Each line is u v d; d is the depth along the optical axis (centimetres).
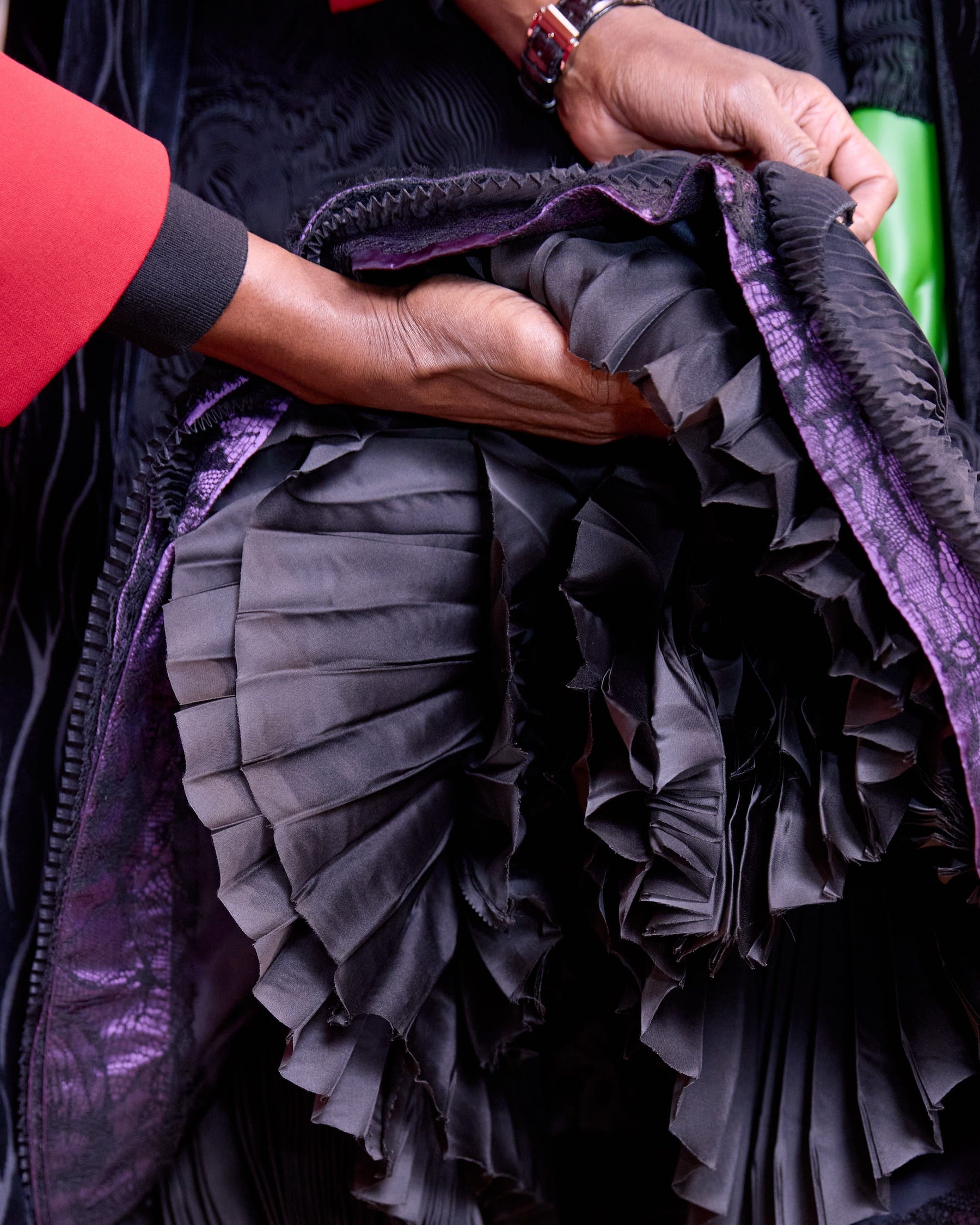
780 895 58
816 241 51
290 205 80
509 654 57
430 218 60
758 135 67
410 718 63
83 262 54
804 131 71
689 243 56
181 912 78
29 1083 76
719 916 58
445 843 65
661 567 59
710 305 52
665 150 67
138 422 85
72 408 79
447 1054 67
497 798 61
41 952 75
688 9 77
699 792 57
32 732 81
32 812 81
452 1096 70
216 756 61
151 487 66
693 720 57
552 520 63
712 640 62
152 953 78
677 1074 67
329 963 62
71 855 72
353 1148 76
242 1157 81
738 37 77
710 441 50
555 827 67
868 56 77
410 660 63
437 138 78
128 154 56
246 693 60
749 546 57
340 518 63
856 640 52
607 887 62
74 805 71
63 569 82
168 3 80
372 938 62
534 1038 81
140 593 68
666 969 61
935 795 56
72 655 83
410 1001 62
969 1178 70
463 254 59
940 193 77
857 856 56
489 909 63
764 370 51
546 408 59
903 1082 67
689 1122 67
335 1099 63
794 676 61
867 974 70
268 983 61
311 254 64
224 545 64
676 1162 85
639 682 58
